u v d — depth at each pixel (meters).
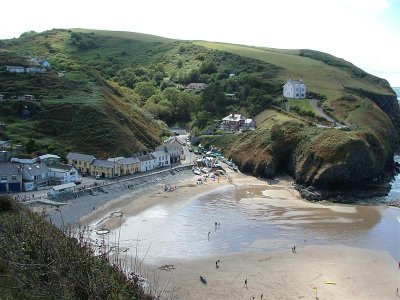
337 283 65.44
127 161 124.69
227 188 121.69
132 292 44.09
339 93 191.75
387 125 168.75
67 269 37.88
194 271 67.69
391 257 76.00
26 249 39.22
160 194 111.38
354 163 121.38
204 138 171.62
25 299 34.16
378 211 104.50
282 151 139.25
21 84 154.38
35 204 94.00
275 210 102.31
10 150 118.88
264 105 190.50
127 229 84.94
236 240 81.62
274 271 68.75
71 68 189.38
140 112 178.12
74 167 122.56
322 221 95.06
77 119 138.62
